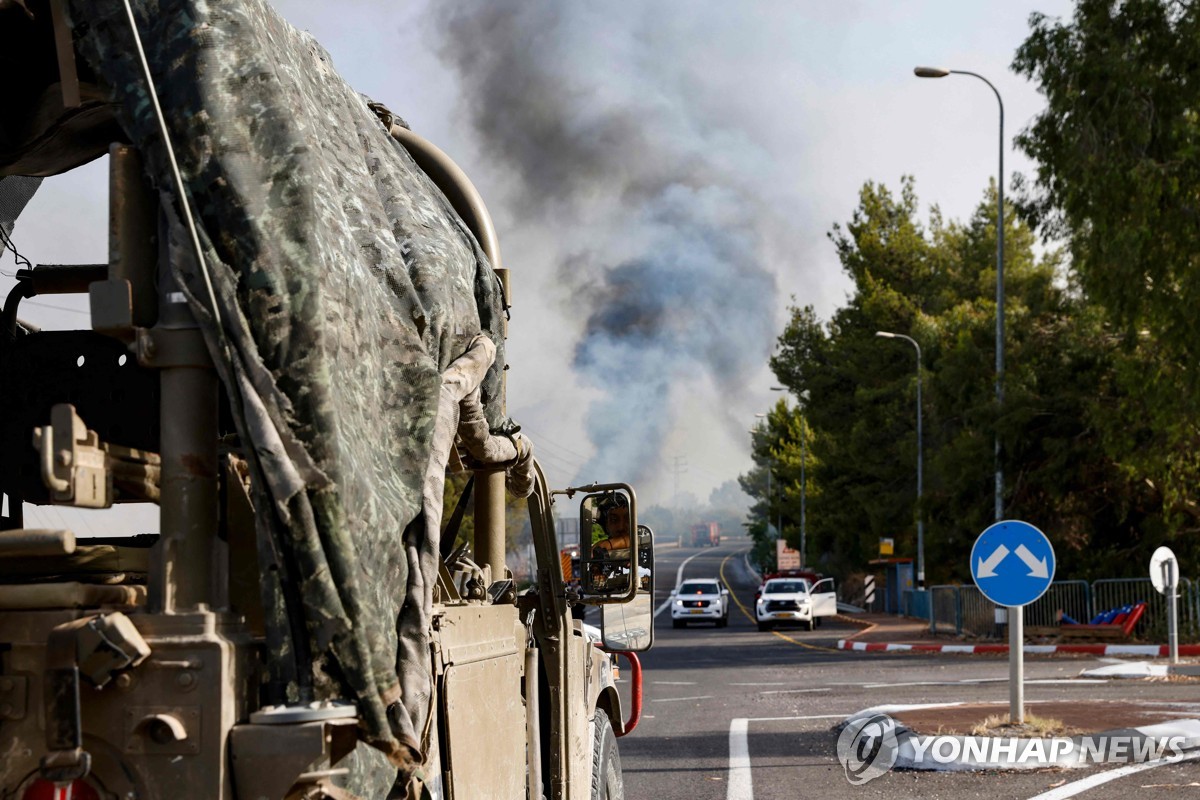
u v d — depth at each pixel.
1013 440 48.53
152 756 3.96
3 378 6.07
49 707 3.86
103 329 4.26
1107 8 38.47
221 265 4.32
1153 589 42.94
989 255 86.56
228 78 4.52
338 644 4.28
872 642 48.22
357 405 4.73
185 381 4.30
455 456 7.01
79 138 5.26
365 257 5.35
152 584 4.15
